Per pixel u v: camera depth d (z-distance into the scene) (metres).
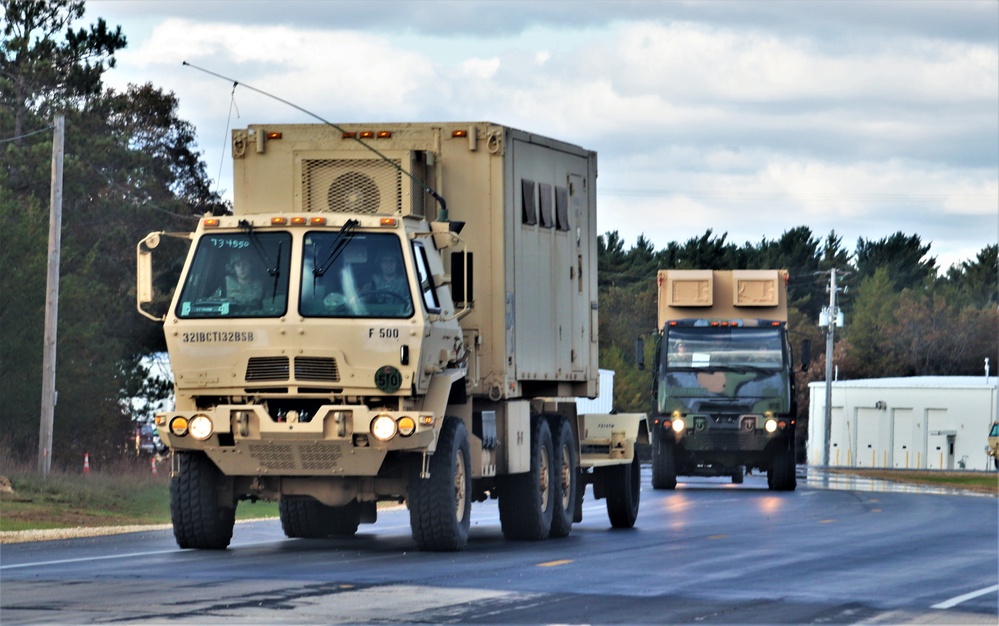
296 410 57.72
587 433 78.88
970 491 146.62
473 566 53.53
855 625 40.06
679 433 137.12
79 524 78.19
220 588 45.00
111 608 40.06
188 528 59.69
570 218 74.06
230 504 60.06
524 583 48.00
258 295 57.47
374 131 64.62
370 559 56.00
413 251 58.06
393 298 57.12
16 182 179.38
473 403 64.62
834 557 60.28
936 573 54.31
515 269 66.00
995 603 45.53
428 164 64.50
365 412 56.12
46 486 97.00
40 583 46.22
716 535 73.19
